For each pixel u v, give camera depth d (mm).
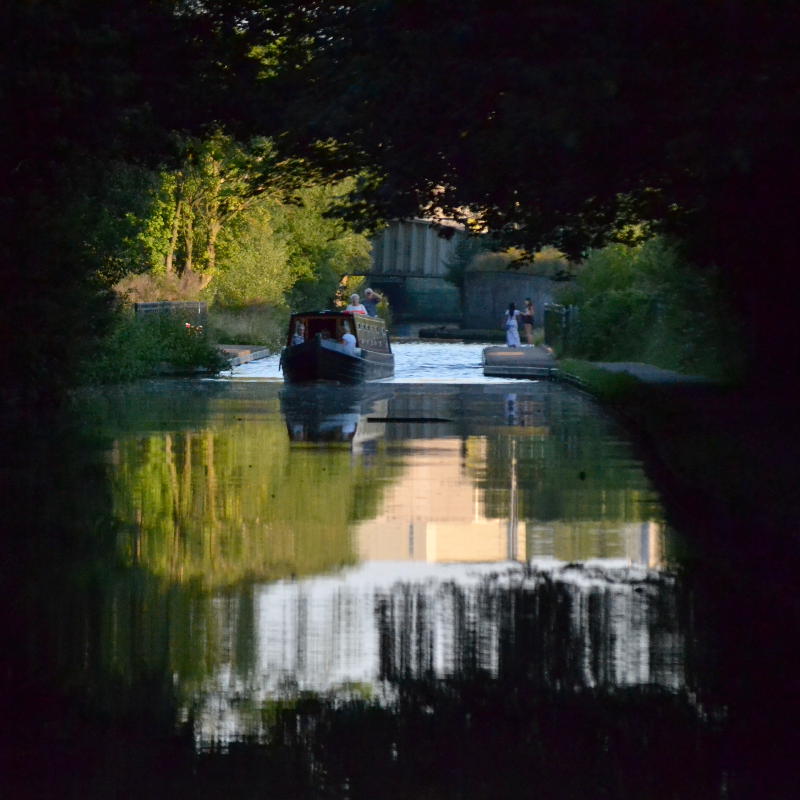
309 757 14250
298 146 50062
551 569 24516
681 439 40750
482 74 36062
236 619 20422
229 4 47938
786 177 46438
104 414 60906
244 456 43312
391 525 29438
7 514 30531
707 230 55719
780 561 24062
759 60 34281
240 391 80562
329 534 28188
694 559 25562
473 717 15688
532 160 38531
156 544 26875
